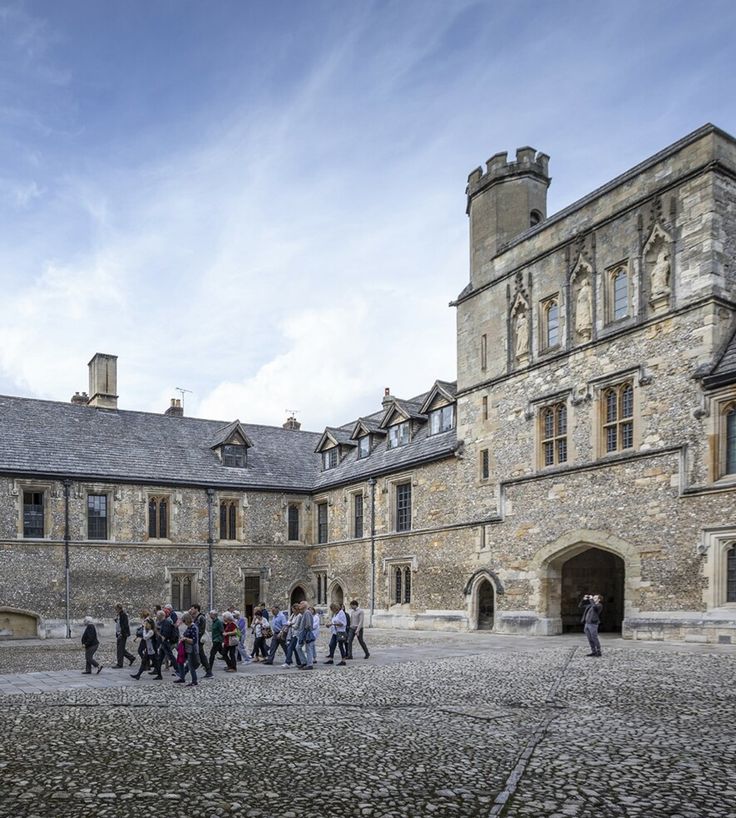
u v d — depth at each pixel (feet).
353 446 120.16
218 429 124.88
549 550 73.87
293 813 18.83
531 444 77.61
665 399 63.46
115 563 101.71
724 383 58.23
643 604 63.52
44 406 109.60
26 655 67.10
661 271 65.16
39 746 26.32
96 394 116.06
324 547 115.55
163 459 111.14
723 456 58.80
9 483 95.55
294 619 54.70
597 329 70.90
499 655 54.24
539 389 77.20
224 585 110.32
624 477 66.33
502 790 20.48
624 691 35.76
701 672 41.57
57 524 98.17
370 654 58.34
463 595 85.92
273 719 31.14
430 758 23.97
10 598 93.76
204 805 19.52
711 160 61.57
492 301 85.51
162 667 55.67
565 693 35.83
